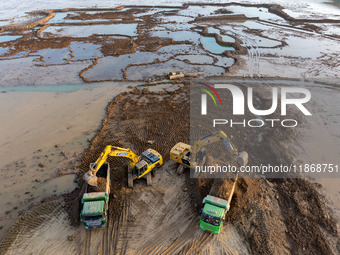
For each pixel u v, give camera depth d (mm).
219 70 44531
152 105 35719
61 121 33062
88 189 20812
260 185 23109
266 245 18094
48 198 22672
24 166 26375
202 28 65312
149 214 20922
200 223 18875
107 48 54875
